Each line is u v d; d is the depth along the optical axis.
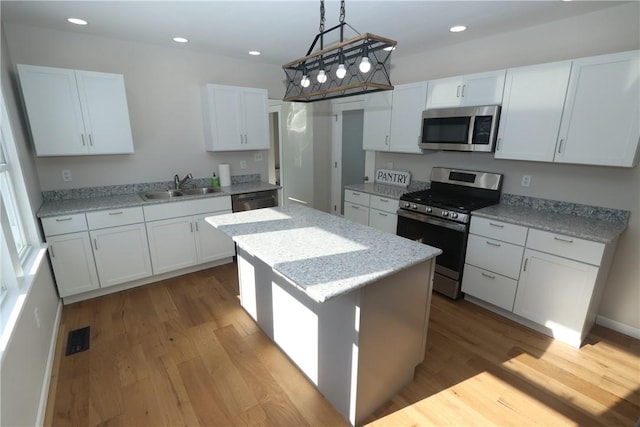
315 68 2.02
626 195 2.33
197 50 3.54
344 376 1.67
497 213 2.64
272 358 2.18
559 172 2.64
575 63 2.23
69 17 2.53
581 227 2.26
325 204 5.33
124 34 2.97
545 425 1.69
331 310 1.68
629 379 2.00
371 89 2.02
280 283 2.09
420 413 1.75
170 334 2.44
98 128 2.90
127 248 3.01
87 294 2.93
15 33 2.67
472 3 2.26
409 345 1.87
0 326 1.41
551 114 2.39
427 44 3.25
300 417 1.74
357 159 4.74
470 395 1.88
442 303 2.93
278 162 6.53
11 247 1.75
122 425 1.68
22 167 2.33
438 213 2.95
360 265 1.57
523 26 2.70
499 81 2.67
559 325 2.33
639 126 2.02
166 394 1.88
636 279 2.37
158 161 3.58
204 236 3.46
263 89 3.88
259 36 3.02
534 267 2.39
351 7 2.32
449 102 3.05
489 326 2.56
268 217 2.49
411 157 3.87
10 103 2.38
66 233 2.67
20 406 1.44
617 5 2.24
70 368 2.07
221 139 3.69
